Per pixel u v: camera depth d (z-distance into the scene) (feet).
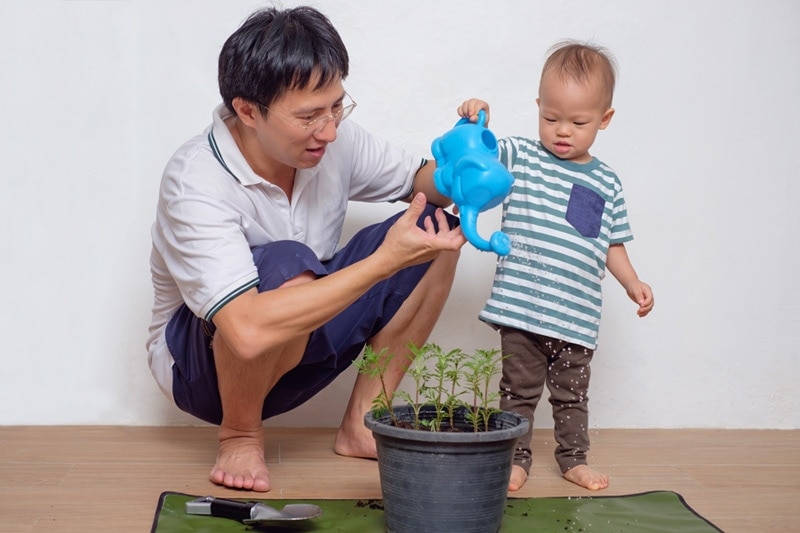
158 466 6.31
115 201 7.45
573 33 7.80
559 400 6.36
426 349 5.24
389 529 4.89
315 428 7.72
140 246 7.49
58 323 7.45
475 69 7.73
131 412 7.58
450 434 4.59
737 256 8.06
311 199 6.10
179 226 5.29
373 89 7.67
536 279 6.21
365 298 6.40
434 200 6.62
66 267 7.43
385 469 4.83
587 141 6.25
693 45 7.93
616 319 7.96
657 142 7.93
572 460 6.28
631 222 7.95
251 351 5.02
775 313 8.12
